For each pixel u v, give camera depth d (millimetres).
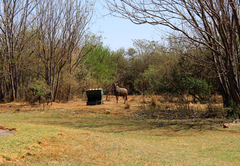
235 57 12828
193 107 15789
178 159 5598
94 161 4988
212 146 7180
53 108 18188
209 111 14688
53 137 6348
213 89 19438
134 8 11273
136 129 10289
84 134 7301
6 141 5445
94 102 20250
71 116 14281
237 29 11906
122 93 21297
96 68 31984
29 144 5477
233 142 7723
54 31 22922
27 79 26953
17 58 23125
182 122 12109
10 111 16750
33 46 23016
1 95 24625
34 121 12078
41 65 23984
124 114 14961
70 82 24469
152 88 18688
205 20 12445
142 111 15789
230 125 10953
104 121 12438
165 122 12195
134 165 4949
